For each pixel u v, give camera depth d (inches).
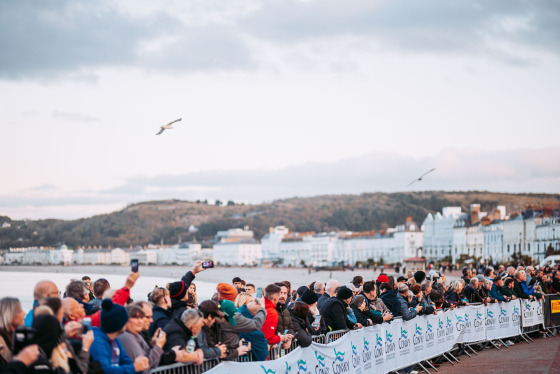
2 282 5329.7
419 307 668.1
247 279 5787.4
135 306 363.9
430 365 709.3
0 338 326.0
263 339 452.4
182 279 437.4
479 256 7317.9
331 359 516.4
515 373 660.1
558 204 6284.5
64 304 371.2
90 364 326.6
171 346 375.6
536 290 979.9
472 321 819.4
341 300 550.3
